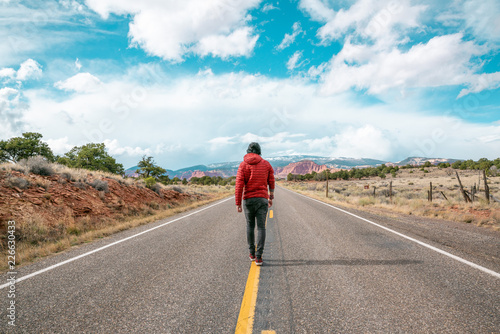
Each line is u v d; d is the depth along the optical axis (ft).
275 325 7.14
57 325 7.27
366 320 7.32
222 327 7.11
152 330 7.00
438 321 7.23
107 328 7.12
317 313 7.77
